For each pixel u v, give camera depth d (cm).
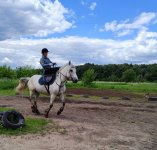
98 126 1381
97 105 2159
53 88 1466
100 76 10162
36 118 1420
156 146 1152
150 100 2727
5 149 945
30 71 4172
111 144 1117
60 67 1492
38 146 1004
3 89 3117
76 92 3130
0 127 1173
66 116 1585
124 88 4266
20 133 1145
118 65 10656
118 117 1708
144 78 10094
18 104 1959
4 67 4016
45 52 1495
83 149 1019
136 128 1430
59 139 1108
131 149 1079
